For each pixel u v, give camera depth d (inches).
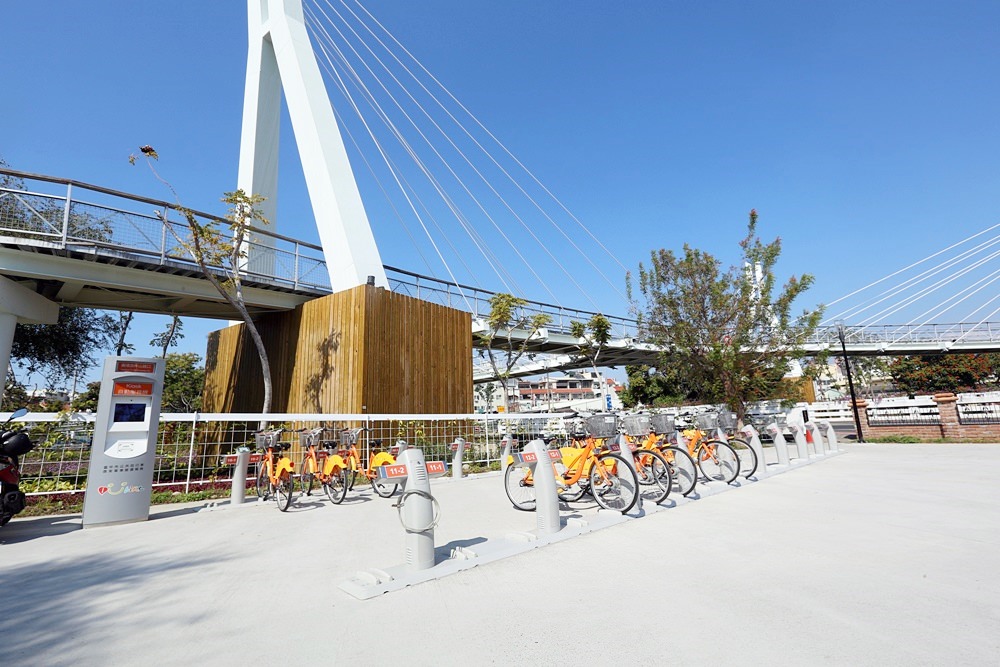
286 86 651.5
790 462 387.2
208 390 711.1
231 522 230.2
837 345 1062.4
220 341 709.3
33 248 442.3
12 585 143.8
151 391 243.0
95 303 585.0
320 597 128.6
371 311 504.7
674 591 123.7
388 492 296.8
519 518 221.6
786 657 89.8
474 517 226.2
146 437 239.1
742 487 282.2
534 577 138.4
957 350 1182.3
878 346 1139.9
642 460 250.4
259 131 699.4
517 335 824.9
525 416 426.9
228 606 124.1
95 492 222.2
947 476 299.4
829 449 481.1
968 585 122.2
